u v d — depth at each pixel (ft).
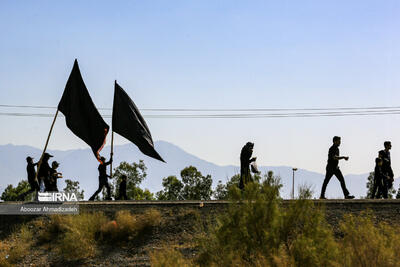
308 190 52.37
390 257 45.55
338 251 47.91
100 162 86.89
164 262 55.36
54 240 70.33
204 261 52.60
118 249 67.77
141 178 182.19
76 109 85.40
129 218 71.72
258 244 50.80
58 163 84.02
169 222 71.87
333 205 72.54
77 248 66.44
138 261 63.52
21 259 66.90
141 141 92.38
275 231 50.75
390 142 83.05
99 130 85.40
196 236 60.64
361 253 46.11
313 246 48.11
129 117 92.32
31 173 81.51
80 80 85.56
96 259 65.51
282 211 52.85
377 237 47.85
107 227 70.69
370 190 163.32
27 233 71.20
